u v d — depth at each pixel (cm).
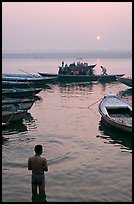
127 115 2217
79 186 1183
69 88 4266
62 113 2541
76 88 4281
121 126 1781
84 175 1283
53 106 2866
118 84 4800
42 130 1970
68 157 1476
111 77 5016
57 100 3225
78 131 1958
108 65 10519
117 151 1584
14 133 1880
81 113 2538
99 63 12262
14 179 1234
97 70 8012
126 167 1373
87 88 4297
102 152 1566
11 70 7669
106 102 2412
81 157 1487
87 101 3169
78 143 1702
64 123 2177
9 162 1390
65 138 1788
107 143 1711
